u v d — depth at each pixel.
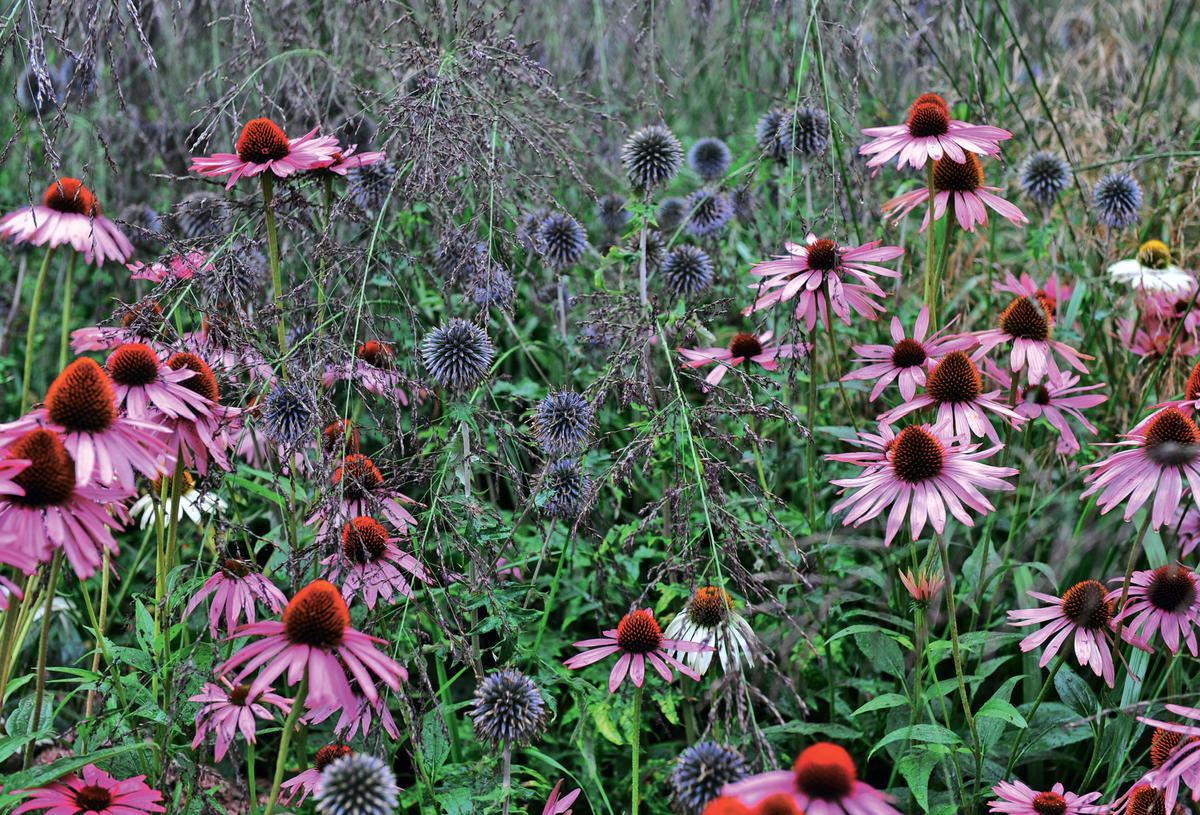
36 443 2.41
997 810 2.98
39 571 2.92
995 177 5.07
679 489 3.04
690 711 3.32
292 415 3.24
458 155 3.55
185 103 5.58
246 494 4.58
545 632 3.96
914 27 5.12
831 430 3.75
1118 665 3.43
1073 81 6.39
